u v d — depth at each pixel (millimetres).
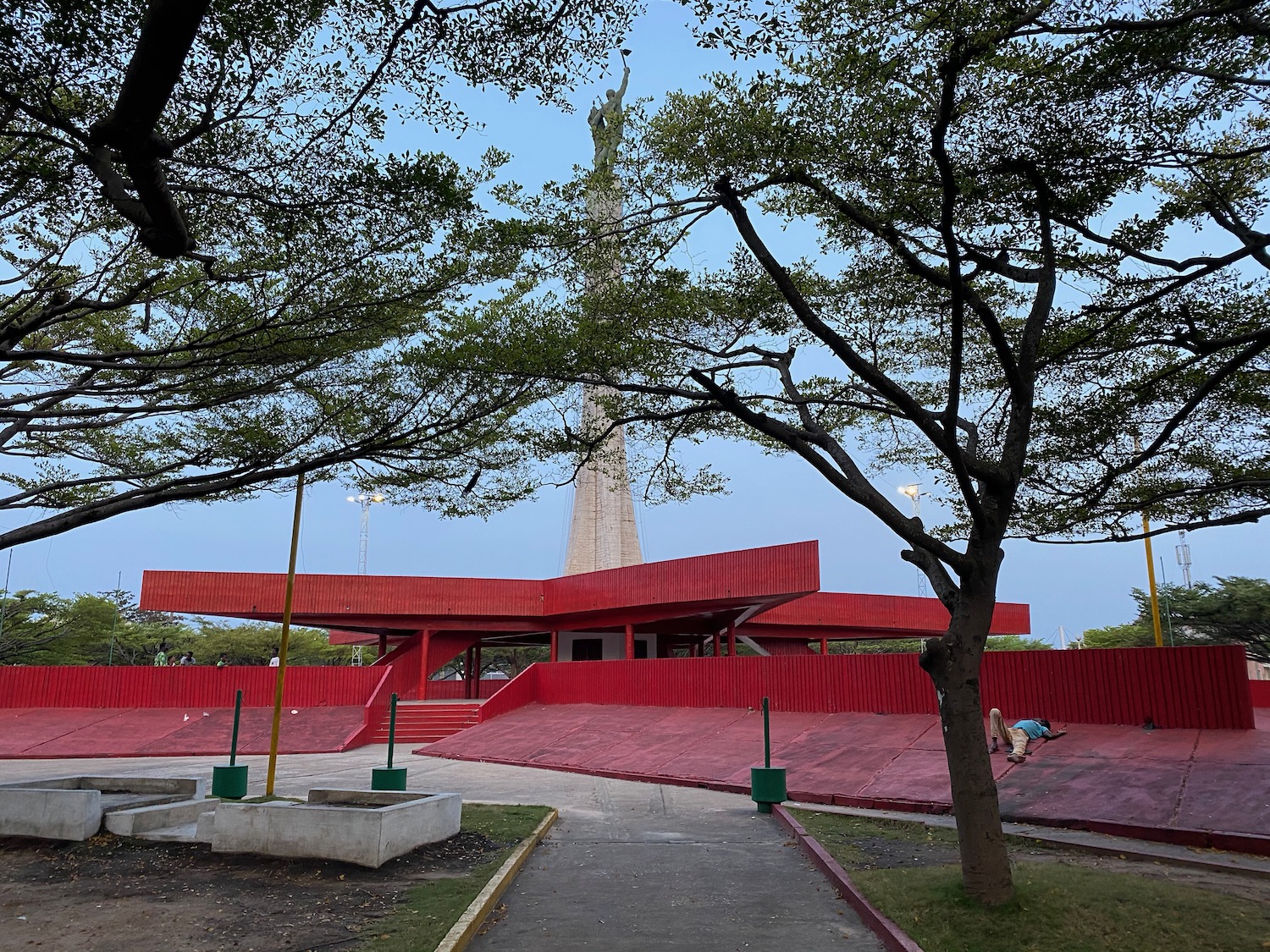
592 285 10609
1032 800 13531
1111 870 9758
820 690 21578
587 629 38406
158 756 26156
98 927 7473
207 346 10359
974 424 10242
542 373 10398
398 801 12195
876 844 11312
